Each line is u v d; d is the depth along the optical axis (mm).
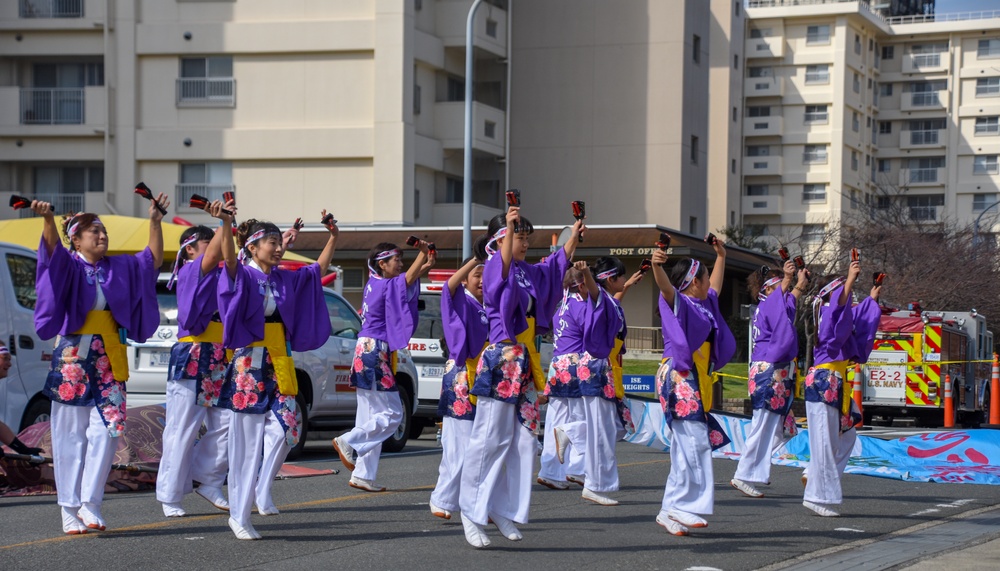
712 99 60594
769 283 10023
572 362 9633
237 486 7387
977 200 66625
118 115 33062
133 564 6586
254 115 32969
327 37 32562
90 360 7281
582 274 9266
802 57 63844
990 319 34844
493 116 36094
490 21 35844
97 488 7344
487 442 7113
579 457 10281
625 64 39625
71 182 33938
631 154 39531
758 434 9898
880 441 13781
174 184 33188
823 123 63750
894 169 68312
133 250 17453
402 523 8172
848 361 8984
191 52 32844
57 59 33812
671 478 7727
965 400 24297
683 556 7062
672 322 7555
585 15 39906
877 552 7359
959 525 8648
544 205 40219
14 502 9070
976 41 66875
